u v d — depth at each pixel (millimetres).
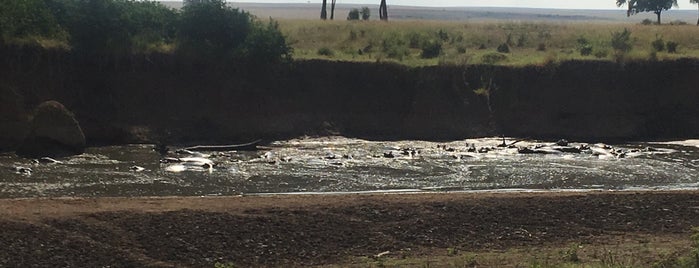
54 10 32250
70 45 31203
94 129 29641
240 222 17031
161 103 31453
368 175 24469
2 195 20406
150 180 22922
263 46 33125
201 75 32375
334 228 17078
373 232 17016
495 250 16250
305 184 22984
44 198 19734
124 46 31797
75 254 15164
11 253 14938
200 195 21219
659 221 18328
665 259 13922
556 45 42969
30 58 30000
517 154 28734
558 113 33844
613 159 28016
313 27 43344
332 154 28062
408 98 33531
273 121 32031
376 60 34312
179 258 15367
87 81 30875
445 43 42312
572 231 17547
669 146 31297
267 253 15789
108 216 16875
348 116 32844
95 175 23375
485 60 35688
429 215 17984
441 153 28688
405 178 24125
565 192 21359
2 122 28250
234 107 32062
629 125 33656
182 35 33469
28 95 29406
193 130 30875
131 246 15688
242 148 28891
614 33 41188
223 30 33375
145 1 35375
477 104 33625
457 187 23016
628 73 34906
